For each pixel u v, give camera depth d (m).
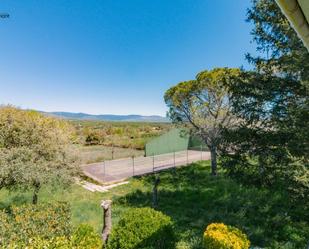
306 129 6.87
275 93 8.19
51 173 10.61
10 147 10.98
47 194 14.73
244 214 10.11
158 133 43.59
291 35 7.34
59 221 7.52
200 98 15.92
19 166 9.68
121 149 33.44
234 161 9.25
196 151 30.20
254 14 8.70
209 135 16.08
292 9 1.04
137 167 22.03
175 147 30.22
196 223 9.63
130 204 12.81
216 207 11.29
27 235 6.62
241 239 6.76
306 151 7.04
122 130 44.47
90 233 6.86
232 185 13.98
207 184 15.01
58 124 13.15
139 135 42.16
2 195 14.34
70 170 11.65
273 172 8.15
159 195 13.72
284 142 7.77
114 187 16.75
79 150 12.80
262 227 8.99
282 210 9.92
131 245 6.82
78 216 11.12
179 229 9.18
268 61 8.36
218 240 6.57
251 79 8.59
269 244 7.84
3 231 6.48
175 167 20.94
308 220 9.21
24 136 11.23
